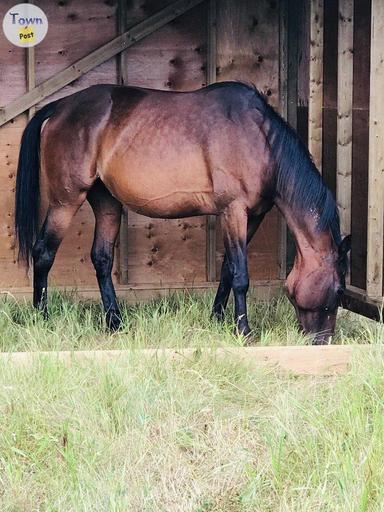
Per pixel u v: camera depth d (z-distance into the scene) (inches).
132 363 257.0
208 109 302.4
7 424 226.1
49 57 343.9
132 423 228.7
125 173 306.0
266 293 356.5
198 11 349.1
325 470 203.0
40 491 206.1
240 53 352.5
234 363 261.7
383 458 204.7
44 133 316.2
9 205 347.9
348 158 323.3
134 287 351.9
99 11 344.5
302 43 351.6
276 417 225.1
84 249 352.5
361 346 266.2
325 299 293.7
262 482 206.2
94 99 312.5
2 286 350.0
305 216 294.0
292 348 271.1
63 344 285.4
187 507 199.9
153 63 348.8
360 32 313.0
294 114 357.1
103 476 208.2
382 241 304.2
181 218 339.3
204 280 358.6
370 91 296.4
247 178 296.4
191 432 226.8
